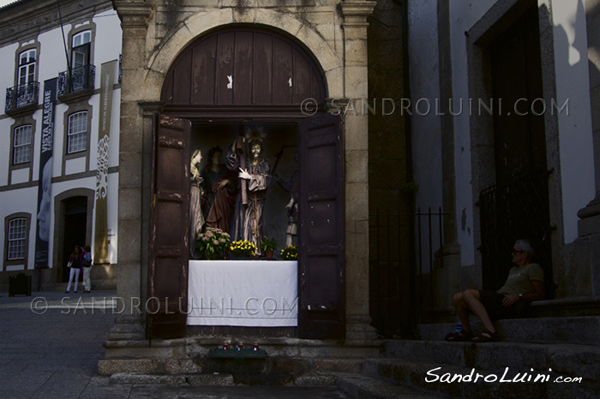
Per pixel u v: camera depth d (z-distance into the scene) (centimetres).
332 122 796
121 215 804
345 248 777
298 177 817
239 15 847
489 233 816
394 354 765
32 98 2912
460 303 664
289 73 851
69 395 646
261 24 848
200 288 799
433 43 999
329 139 796
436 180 972
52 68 2870
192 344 771
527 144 780
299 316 786
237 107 838
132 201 805
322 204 793
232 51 853
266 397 659
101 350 891
